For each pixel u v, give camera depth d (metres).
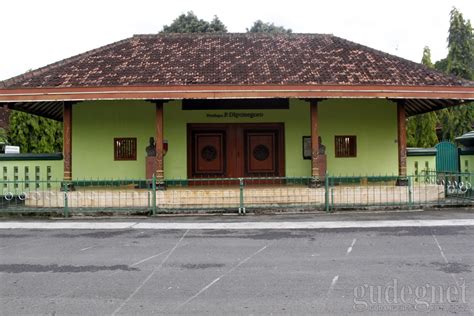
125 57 16.70
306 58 16.72
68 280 6.46
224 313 5.08
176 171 17.34
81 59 16.55
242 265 7.21
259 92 13.92
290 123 17.55
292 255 7.86
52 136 29.30
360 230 10.21
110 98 13.78
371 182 17.22
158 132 14.51
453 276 6.41
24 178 15.81
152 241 9.24
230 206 13.68
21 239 9.56
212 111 17.47
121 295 5.76
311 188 14.57
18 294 5.84
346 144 17.56
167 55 16.92
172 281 6.36
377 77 14.96
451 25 30.72
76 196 14.30
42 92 13.82
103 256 7.93
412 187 14.69
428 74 15.47
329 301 5.44
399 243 8.73
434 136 28.61
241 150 17.55
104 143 17.17
